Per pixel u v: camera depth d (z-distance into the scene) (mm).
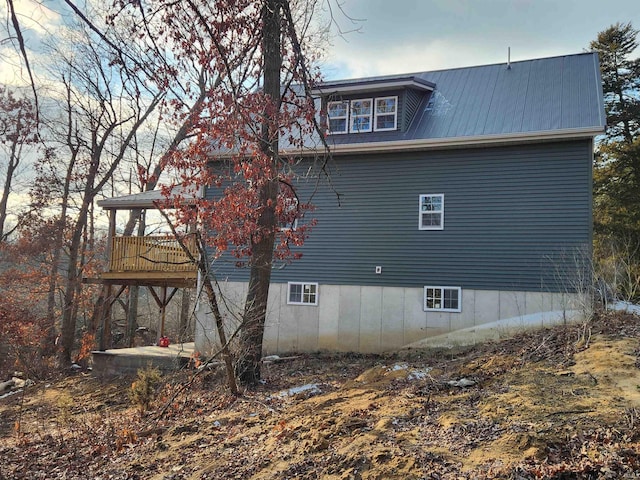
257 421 8945
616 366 8172
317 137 16547
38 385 17109
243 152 10445
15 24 5605
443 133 15242
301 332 16141
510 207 14359
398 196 15602
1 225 26359
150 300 37719
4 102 15117
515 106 15562
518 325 13820
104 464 8078
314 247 16281
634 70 27688
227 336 14273
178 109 10258
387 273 15461
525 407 6980
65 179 24562
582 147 13844
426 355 14133
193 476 6883
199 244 11133
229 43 9992
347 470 6004
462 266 14680
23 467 8445
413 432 6785
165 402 11438
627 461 5027
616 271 12367
